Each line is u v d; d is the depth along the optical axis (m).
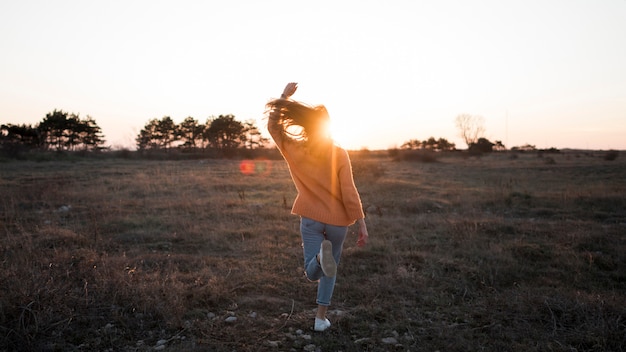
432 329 3.22
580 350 2.90
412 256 5.25
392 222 7.76
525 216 9.18
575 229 7.08
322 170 2.86
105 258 4.58
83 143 51.00
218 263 4.82
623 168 25.44
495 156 52.44
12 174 17.28
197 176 17.27
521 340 3.05
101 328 3.02
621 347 2.91
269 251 5.45
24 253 4.54
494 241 6.23
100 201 9.90
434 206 10.18
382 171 18.33
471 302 3.82
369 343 2.97
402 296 3.92
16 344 2.71
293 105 2.82
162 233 6.50
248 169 24.28
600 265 5.05
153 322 3.15
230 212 8.53
